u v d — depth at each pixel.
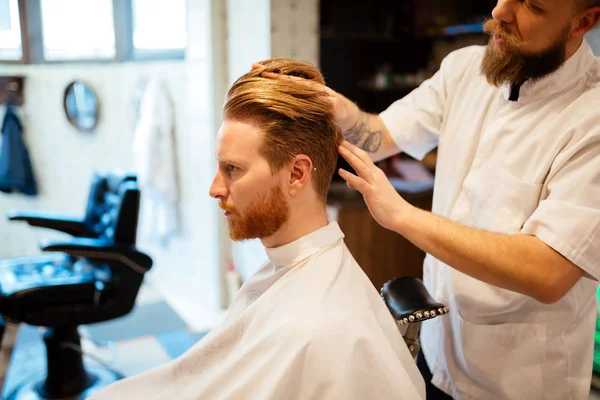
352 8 2.87
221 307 3.00
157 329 2.81
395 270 2.74
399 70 3.14
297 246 0.88
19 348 2.57
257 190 0.84
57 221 2.33
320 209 0.91
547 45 0.86
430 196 2.69
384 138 1.23
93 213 2.31
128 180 2.16
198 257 3.07
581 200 0.82
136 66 3.22
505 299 0.98
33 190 3.36
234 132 0.83
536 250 0.81
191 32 2.79
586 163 0.84
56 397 2.10
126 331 2.78
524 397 1.01
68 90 3.32
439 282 1.13
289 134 0.82
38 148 3.36
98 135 3.44
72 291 1.94
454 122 1.13
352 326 0.78
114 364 2.41
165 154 3.04
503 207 0.96
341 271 0.87
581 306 0.98
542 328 0.97
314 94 0.85
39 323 1.90
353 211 2.54
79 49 3.30
